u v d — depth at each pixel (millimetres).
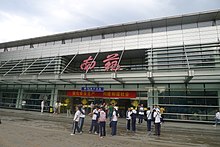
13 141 8297
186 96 20125
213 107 18828
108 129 14391
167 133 13219
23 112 24406
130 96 22672
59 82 25766
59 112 25516
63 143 8445
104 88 24234
